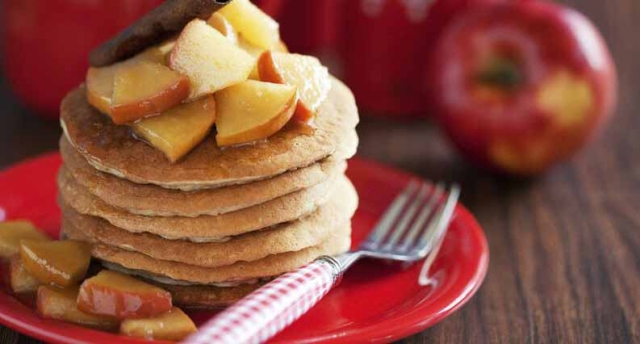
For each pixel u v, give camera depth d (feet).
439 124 2.37
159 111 1.68
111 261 1.72
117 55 1.77
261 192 1.69
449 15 2.47
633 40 2.91
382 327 1.66
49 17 2.32
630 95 2.72
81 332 1.60
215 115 1.68
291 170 1.71
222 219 1.69
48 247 1.72
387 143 2.45
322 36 2.60
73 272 1.70
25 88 2.43
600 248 2.06
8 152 2.32
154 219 1.69
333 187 1.79
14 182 2.03
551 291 1.92
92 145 1.70
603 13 2.93
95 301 1.66
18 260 1.74
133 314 1.66
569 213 2.19
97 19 2.30
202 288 1.73
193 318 1.72
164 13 1.72
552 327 1.82
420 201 2.04
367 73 2.53
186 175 1.66
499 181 2.32
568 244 2.07
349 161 2.15
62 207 1.80
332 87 1.84
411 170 2.34
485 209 2.19
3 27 2.50
